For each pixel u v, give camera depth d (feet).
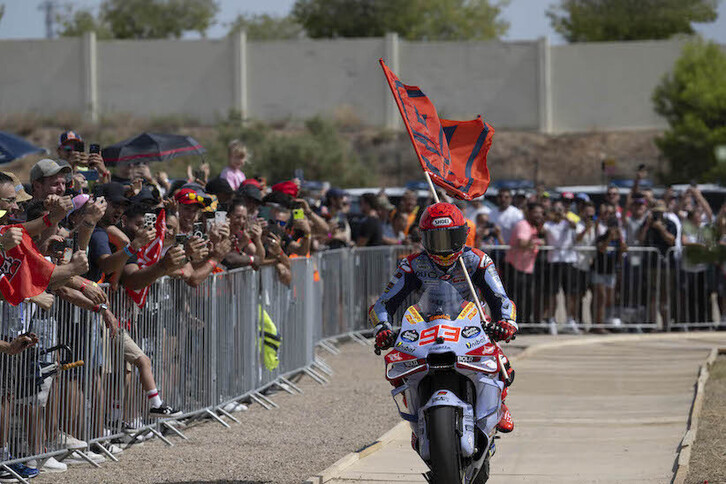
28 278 52.31
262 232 86.69
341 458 63.16
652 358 107.76
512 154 360.48
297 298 95.45
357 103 379.76
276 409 81.71
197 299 74.08
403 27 457.68
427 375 47.16
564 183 352.08
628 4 427.74
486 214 128.77
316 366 101.30
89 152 77.46
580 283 128.06
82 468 60.80
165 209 71.97
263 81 381.81
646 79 369.71
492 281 50.65
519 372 99.50
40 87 380.17
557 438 70.23
